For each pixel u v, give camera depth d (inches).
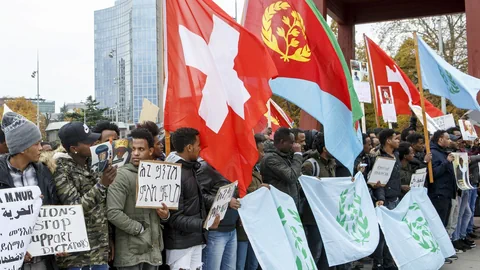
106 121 209.6
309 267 229.1
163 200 165.0
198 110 192.4
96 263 155.9
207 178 206.1
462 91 362.3
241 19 273.7
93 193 154.1
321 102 254.2
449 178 335.6
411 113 450.0
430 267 284.0
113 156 183.5
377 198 286.2
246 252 234.1
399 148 315.3
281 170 228.1
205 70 197.0
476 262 332.8
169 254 179.2
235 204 199.6
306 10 261.9
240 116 198.8
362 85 450.0
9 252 132.1
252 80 206.8
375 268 291.3
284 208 229.1
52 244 144.7
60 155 159.6
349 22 684.1
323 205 249.9
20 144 140.9
